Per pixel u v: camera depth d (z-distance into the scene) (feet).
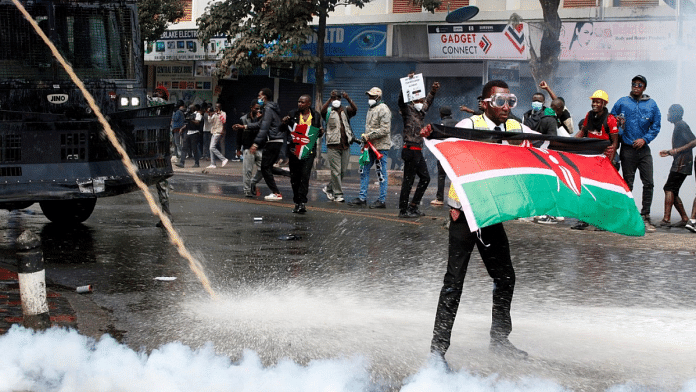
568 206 16.55
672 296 23.47
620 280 25.82
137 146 32.63
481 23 75.05
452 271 16.35
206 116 93.86
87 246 30.68
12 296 21.90
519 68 74.54
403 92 40.11
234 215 40.81
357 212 43.06
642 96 37.68
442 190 47.85
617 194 17.19
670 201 39.09
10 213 41.09
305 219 39.75
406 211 41.04
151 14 87.10
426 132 16.53
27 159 30.01
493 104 16.92
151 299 21.98
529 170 16.42
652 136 37.42
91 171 31.07
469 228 15.97
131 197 49.08
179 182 61.62
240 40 74.23
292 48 71.51
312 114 41.78
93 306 21.01
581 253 31.12
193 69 95.25
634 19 68.13
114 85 33.55
